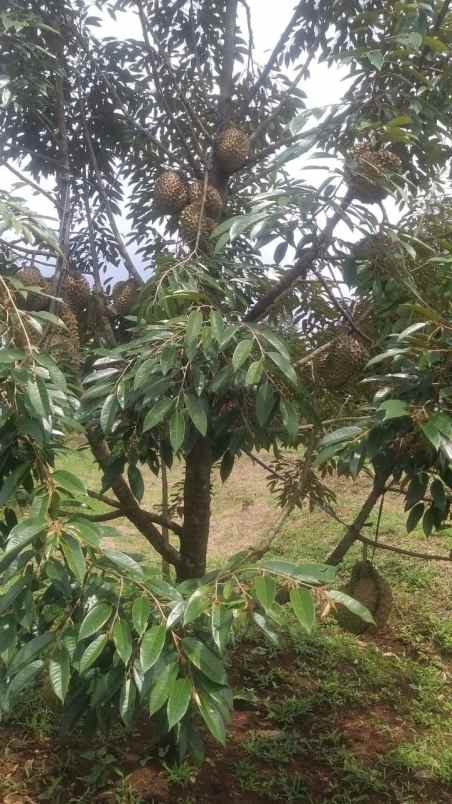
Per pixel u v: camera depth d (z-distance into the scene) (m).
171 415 1.97
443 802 2.96
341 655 4.23
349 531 2.64
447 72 2.25
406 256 2.35
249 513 7.38
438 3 2.35
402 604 4.97
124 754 3.09
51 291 2.45
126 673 1.55
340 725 3.52
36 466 1.73
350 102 1.87
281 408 1.83
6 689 1.55
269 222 1.74
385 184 1.85
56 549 1.48
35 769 3.01
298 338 2.89
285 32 2.98
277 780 3.00
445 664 4.25
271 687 3.85
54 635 1.53
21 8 2.52
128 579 1.58
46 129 3.07
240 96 3.26
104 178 3.39
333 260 2.25
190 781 2.92
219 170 2.84
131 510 2.88
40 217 1.87
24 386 1.57
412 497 2.11
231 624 1.43
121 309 2.81
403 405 1.62
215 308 1.96
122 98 3.19
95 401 2.16
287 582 1.43
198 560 3.01
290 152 1.76
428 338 1.74
